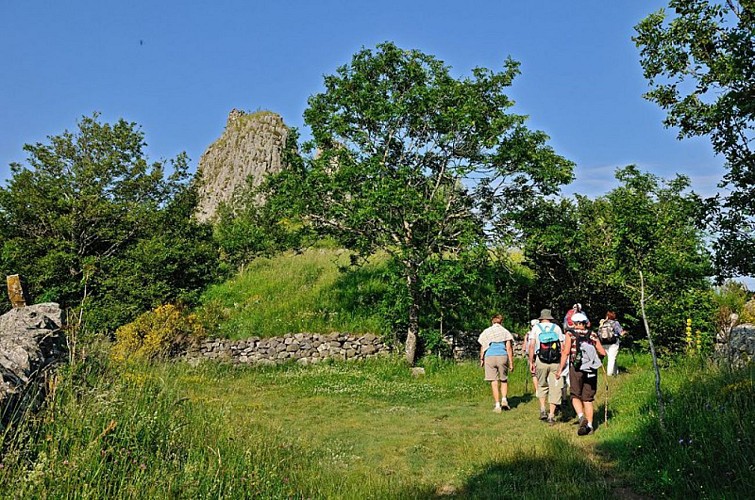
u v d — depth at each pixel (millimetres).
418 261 16984
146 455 5605
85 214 24781
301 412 11141
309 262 23875
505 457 7391
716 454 6098
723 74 7887
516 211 17531
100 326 20469
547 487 6215
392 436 9117
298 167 17656
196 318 17984
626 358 16875
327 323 18719
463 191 18203
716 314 15242
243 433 7441
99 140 28047
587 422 8570
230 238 26250
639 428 7734
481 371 15602
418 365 17047
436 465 7562
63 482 4523
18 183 25438
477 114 16312
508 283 20625
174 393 8031
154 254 22859
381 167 16344
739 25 8031
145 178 28234
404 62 17859
